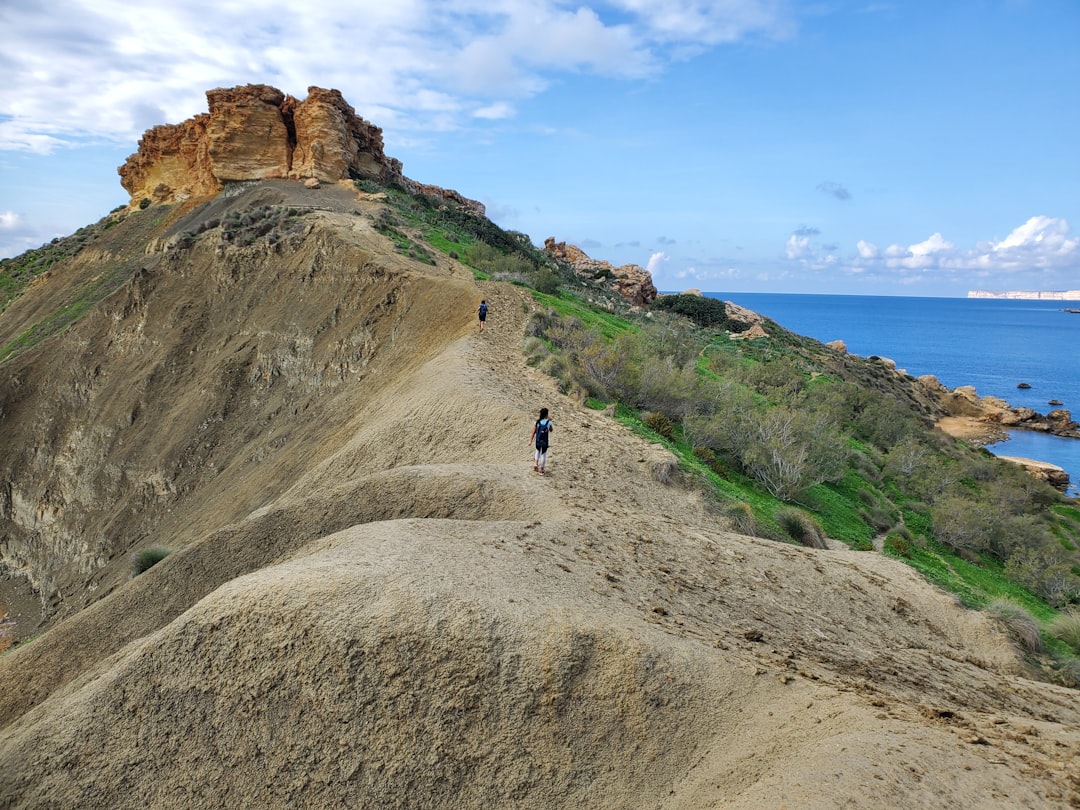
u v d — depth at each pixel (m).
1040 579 26.77
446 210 79.62
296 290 48.19
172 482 42.06
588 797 7.73
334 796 8.20
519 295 42.91
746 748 7.75
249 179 72.44
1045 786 6.57
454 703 8.48
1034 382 143.75
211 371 46.78
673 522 16.25
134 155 89.31
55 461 50.12
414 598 9.39
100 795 8.77
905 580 16.98
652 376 28.98
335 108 73.62
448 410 23.67
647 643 9.10
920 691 10.53
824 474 27.78
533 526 13.57
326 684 8.79
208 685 9.20
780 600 13.40
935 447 48.84
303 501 17.30
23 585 45.81
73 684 12.48
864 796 6.14
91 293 68.69
